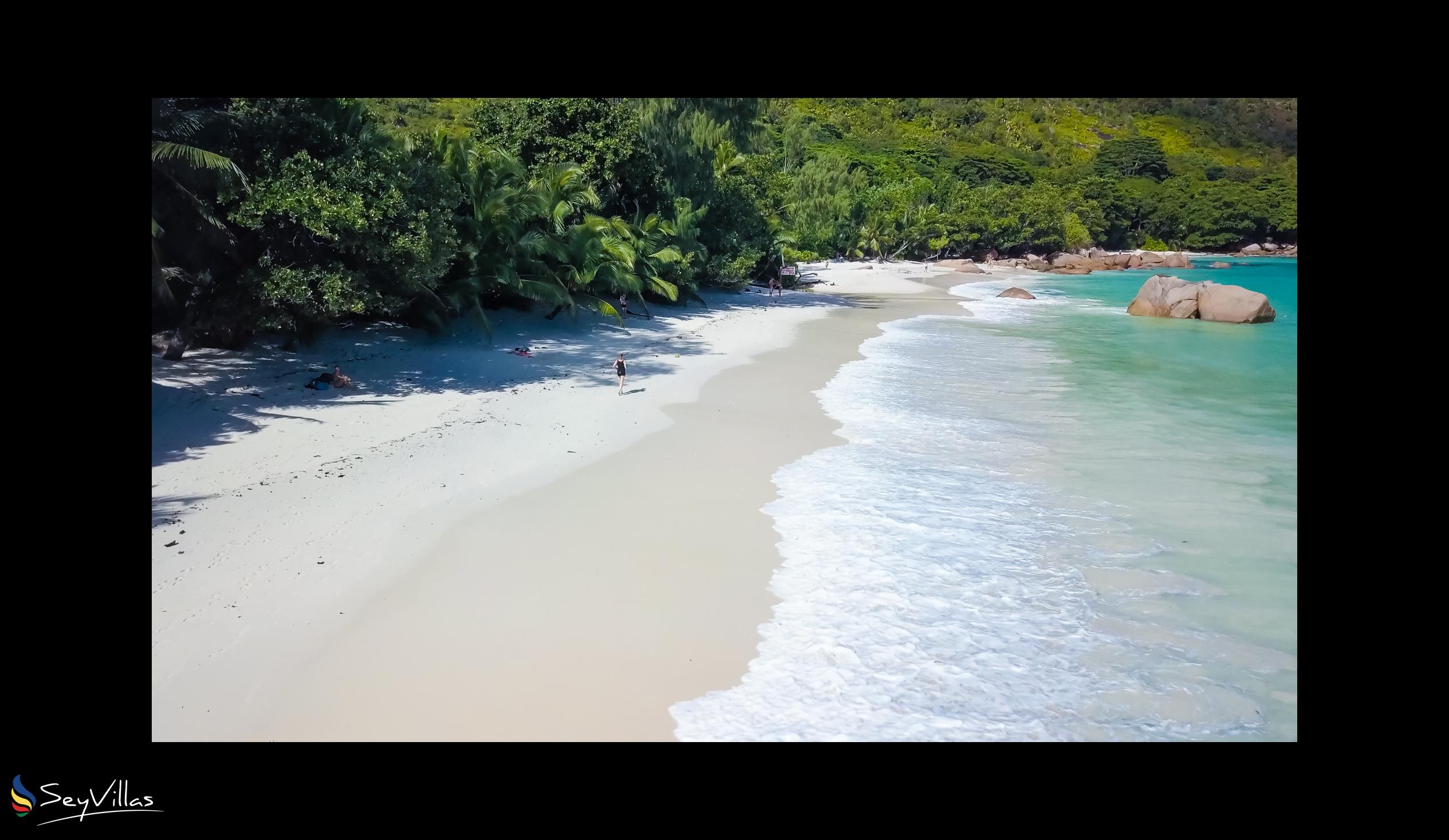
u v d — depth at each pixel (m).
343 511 12.74
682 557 11.65
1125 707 8.66
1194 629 10.19
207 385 18.98
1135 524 13.49
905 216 93.75
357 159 20.67
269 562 10.98
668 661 9.11
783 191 59.09
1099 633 10.03
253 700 8.20
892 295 57.56
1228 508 14.36
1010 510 13.92
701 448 16.92
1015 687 8.91
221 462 14.71
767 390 22.86
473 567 11.10
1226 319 42.62
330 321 24.78
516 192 28.52
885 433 18.64
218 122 19.81
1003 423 19.91
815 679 8.91
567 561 11.40
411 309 26.69
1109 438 18.77
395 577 10.73
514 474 14.84
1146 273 95.44
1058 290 69.50
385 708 8.16
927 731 8.19
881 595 10.74
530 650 9.19
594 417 18.98
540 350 27.34
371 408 18.88
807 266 77.69
